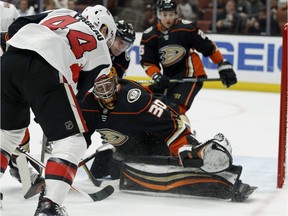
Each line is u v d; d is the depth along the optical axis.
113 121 4.62
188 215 4.18
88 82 3.89
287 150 5.86
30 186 4.44
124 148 4.93
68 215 4.04
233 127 8.28
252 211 4.31
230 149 4.38
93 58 3.85
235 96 11.09
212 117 9.05
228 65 6.20
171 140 4.55
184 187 4.59
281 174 4.93
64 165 3.69
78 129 3.74
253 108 9.91
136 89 4.62
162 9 6.01
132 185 4.71
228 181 4.53
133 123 4.59
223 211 4.30
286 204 4.51
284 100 4.87
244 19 11.84
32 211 4.25
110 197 4.61
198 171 4.57
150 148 4.95
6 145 3.96
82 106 4.57
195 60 6.23
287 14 11.67
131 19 12.20
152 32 6.19
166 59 6.20
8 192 4.74
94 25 4.10
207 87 12.02
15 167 4.79
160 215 4.18
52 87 3.71
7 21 5.35
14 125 3.89
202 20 12.26
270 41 11.49
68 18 3.92
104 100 4.52
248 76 11.69
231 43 11.71
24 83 3.74
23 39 3.77
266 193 4.81
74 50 3.77
